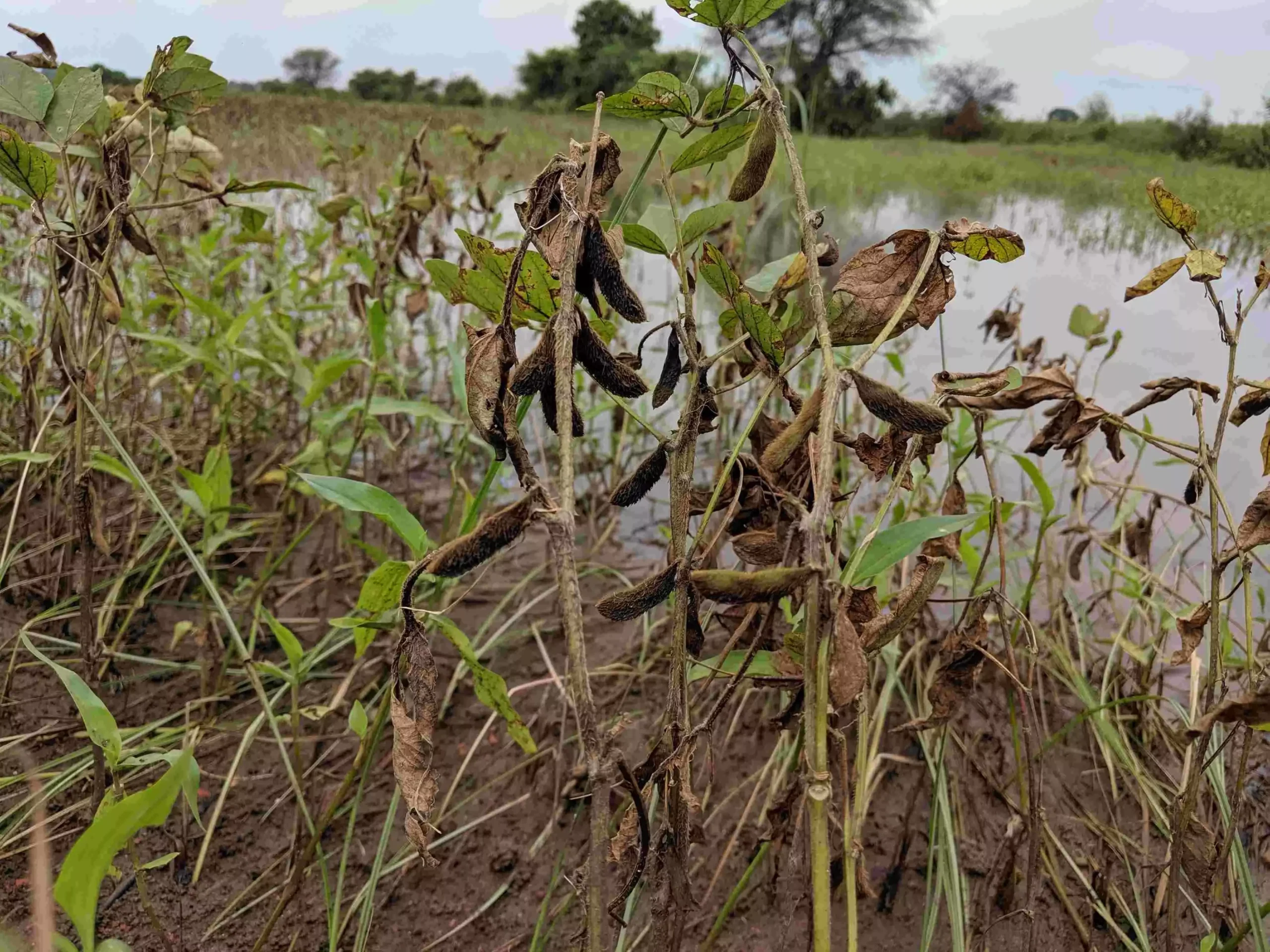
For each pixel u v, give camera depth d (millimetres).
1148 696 1345
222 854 1389
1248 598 1089
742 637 1074
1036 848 1176
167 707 1672
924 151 10602
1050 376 1000
